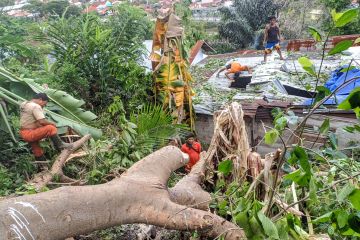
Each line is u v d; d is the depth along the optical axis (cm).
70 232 358
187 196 478
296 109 917
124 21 1105
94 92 1028
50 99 756
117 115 940
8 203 344
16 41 872
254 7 2395
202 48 1769
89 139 716
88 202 370
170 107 972
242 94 1123
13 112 763
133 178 416
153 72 1005
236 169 523
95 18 1106
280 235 310
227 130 543
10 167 688
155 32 1012
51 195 361
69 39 1019
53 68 1029
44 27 1042
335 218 290
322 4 2166
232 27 2389
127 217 390
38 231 340
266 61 1397
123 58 1076
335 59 1286
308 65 316
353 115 830
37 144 666
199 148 773
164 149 468
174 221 405
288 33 2248
